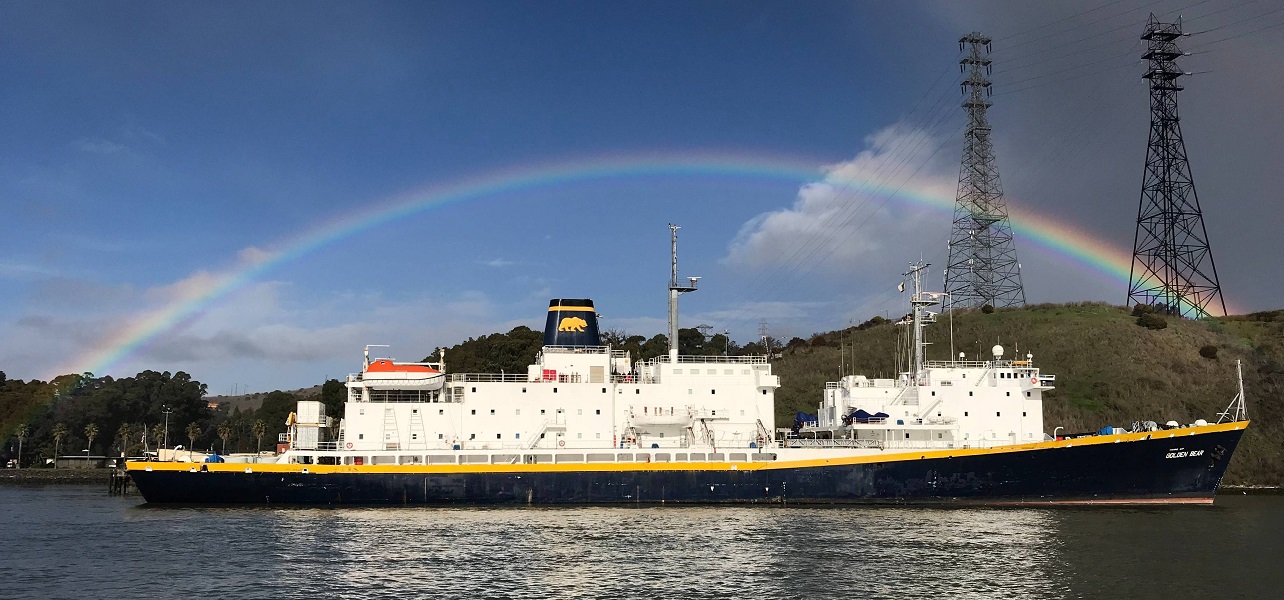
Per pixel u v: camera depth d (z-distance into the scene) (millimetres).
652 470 65688
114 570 44906
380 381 68250
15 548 50625
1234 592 41031
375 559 47094
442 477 64750
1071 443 65438
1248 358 116688
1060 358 121625
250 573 44156
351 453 65625
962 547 50531
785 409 118812
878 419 70062
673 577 43312
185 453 67688
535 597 39875
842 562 46562
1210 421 103125
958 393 72000
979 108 136875
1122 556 48344
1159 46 127938
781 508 64750
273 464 64875
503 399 69188
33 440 145125
